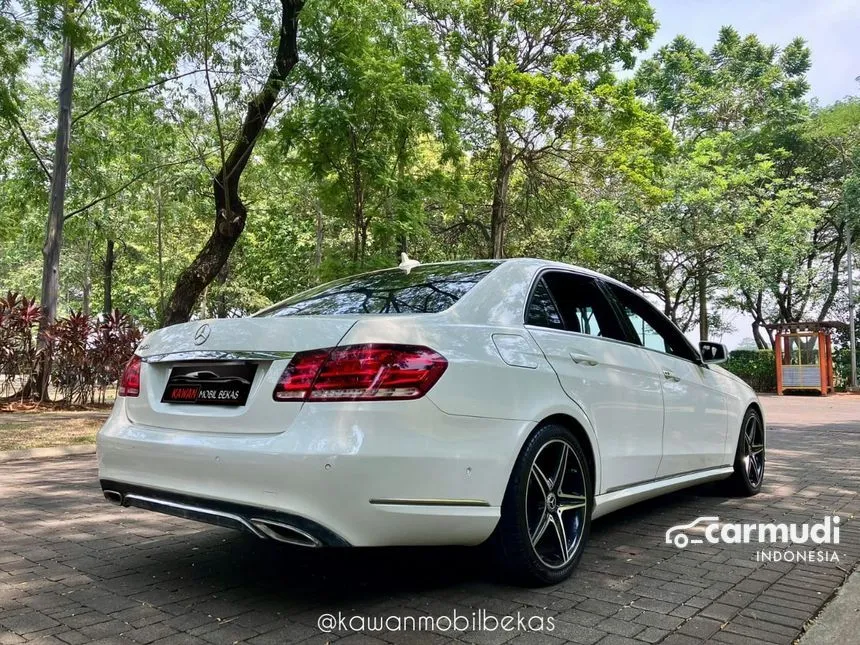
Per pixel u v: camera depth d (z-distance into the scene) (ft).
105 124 53.62
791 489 18.53
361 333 8.95
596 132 57.31
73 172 55.16
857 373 92.32
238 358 9.43
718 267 81.00
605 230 78.43
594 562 11.72
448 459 8.95
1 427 31.35
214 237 40.60
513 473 9.87
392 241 42.93
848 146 88.63
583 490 11.11
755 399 18.20
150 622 8.98
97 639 8.41
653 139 58.44
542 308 11.76
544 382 10.57
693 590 10.23
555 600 9.78
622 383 12.49
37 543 13.03
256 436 8.96
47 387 42.63
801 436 32.12
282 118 40.63
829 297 95.66
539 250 83.30
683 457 14.44
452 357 9.34
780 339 81.97
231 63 36.86
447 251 75.15
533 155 61.62
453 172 56.13
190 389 10.01
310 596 9.98
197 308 99.14
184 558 12.00
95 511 15.93
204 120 41.96
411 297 11.09
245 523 8.87
